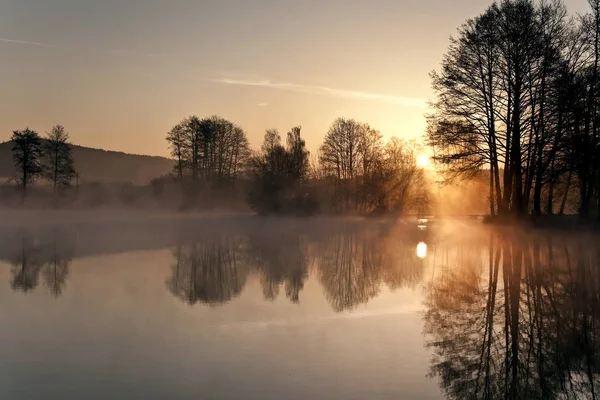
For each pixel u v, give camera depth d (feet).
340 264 85.56
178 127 293.23
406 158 239.71
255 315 49.83
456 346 40.24
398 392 31.32
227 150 303.07
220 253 102.68
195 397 30.40
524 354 38.63
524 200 133.69
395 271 77.15
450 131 132.05
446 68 132.16
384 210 241.14
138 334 43.21
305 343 40.57
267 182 241.35
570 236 117.08
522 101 125.59
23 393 31.12
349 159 262.47
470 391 31.81
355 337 42.22
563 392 32.27
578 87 118.11
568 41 122.21
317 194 253.85
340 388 31.71
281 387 31.81
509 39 122.21
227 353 38.11
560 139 122.83
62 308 52.80
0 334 43.24
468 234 147.43
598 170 129.70
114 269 80.43
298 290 62.54
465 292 60.54
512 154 126.82
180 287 64.64
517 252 98.27
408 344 40.65
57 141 275.39
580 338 42.60
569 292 59.98
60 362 36.29
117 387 31.89
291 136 250.37
